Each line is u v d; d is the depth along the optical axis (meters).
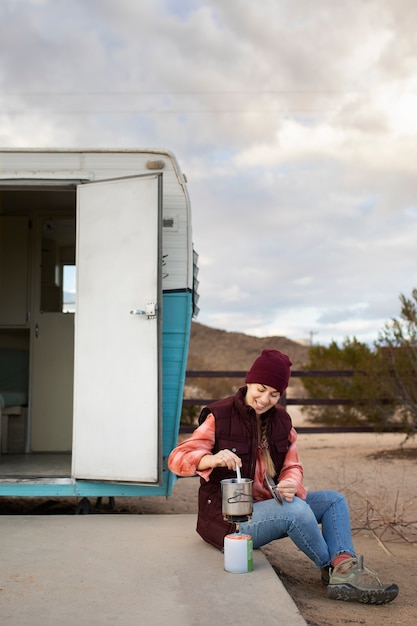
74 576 3.45
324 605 3.42
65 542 4.11
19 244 7.39
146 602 3.08
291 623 2.85
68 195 6.94
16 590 3.24
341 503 3.72
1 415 6.80
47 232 7.41
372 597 3.38
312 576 4.05
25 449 7.11
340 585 3.41
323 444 11.37
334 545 3.61
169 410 5.46
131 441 5.14
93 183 5.43
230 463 3.49
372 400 10.51
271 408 3.79
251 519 3.50
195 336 57.88
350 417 13.39
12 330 7.56
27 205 7.27
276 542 4.90
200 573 3.49
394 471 8.38
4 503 6.61
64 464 6.16
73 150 5.55
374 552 4.72
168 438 5.43
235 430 3.66
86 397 5.27
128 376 5.20
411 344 10.11
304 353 53.59
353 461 9.28
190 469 3.59
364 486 7.36
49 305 7.31
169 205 5.61
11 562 3.70
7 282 7.34
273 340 57.06
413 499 6.61
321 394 14.45
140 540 4.14
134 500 6.75
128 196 5.33
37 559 3.75
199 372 10.46
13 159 5.56
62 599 3.12
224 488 3.46
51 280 7.35
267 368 3.56
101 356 5.27
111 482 5.17
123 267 5.29
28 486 5.25
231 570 3.49
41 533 4.33
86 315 5.34
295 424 14.42
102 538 4.20
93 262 5.37
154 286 5.20
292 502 3.58
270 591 3.22
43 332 7.24
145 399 5.15
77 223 5.45
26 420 7.16
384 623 3.18
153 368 5.15
